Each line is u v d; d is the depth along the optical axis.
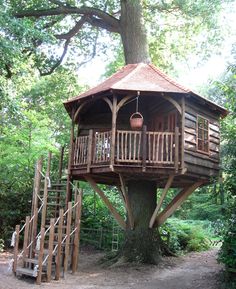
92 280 11.45
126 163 11.92
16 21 12.30
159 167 11.78
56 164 19.73
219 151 14.08
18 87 18.62
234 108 11.62
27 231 12.04
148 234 13.96
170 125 13.35
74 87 27.69
